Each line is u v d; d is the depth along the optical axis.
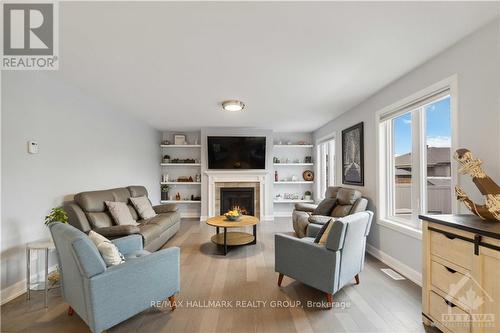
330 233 2.08
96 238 1.91
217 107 4.05
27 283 2.21
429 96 2.34
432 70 2.30
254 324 1.88
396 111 2.84
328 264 2.08
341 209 3.61
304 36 1.92
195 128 6.01
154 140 5.84
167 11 1.61
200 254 3.46
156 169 5.95
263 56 2.26
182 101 3.70
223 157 5.88
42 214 2.61
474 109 1.90
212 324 1.88
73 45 2.05
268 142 6.07
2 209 2.18
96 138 3.59
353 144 3.94
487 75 1.81
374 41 2.00
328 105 3.89
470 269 1.50
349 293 2.32
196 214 6.42
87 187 3.39
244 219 3.91
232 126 5.78
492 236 1.35
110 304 1.64
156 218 3.90
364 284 2.50
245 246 3.83
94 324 1.57
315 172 6.29
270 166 6.09
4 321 1.90
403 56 2.26
